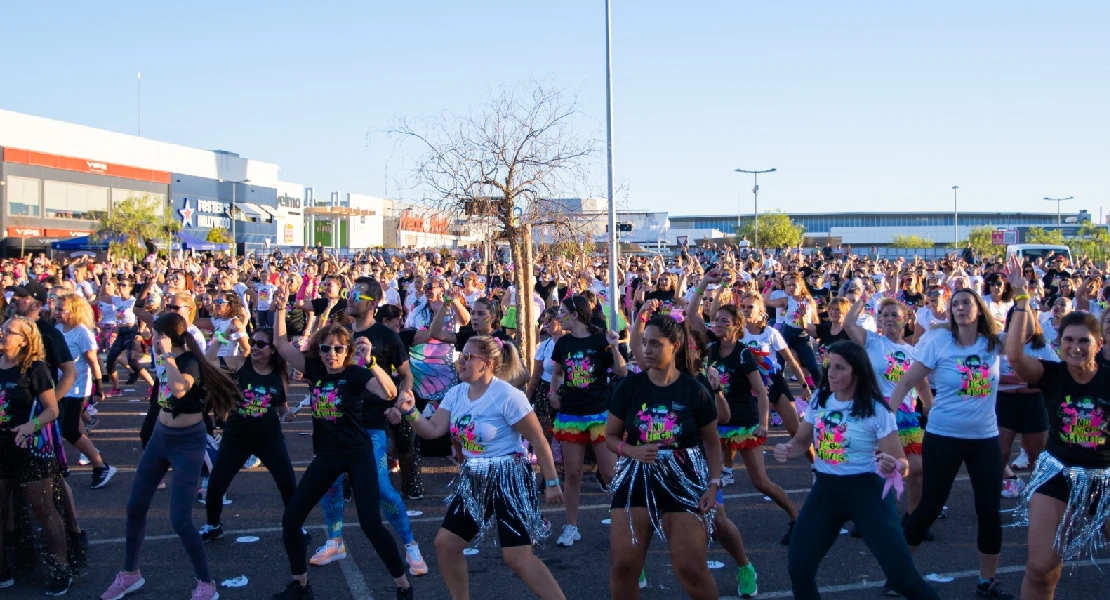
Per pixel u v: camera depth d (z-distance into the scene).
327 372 5.66
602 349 6.86
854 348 4.79
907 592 4.55
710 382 5.50
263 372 6.66
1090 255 59.12
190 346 5.86
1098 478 4.84
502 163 12.12
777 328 12.20
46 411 5.82
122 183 54.09
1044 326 9.53
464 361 5.14
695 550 4.80
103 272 21.44
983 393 5.63
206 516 7.50
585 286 15.76
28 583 6.03
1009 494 8.01
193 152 60.12
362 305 6.86
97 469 8.54
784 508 6.80
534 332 11.98
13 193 47.38
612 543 4.93
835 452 4.79
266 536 7.10
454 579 5.00
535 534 5.06
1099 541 5.84
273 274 17.00
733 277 14.55
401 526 6.23
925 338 5.95
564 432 6.86
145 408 12.67
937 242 107.00
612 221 13.76
